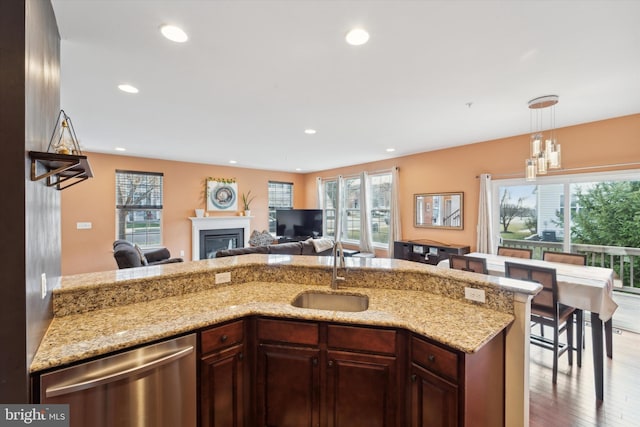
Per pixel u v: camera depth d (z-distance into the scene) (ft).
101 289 5.55
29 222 3.44
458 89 8.89
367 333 5.20
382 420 5.13
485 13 5.45
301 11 5.41
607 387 7.75
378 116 11.43
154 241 20.70
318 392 5.40
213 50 6.77
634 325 11.23
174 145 16.57
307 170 26.78
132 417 4.29
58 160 3.71
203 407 5.02
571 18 5.58
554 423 6.42
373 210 22.17
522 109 10.55
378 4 5.22
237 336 5.50
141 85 8.65
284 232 24.88
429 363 4.73
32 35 3.64
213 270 7.06
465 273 6.63
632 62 7.25
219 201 23.47
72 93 9.21
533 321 8.61
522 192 14.10
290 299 6.31
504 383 5.39
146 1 5.11
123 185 19.47
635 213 11.22
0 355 3.22
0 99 3.18
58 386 3.70
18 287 3.28
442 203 17.22
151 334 4.47
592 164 11.85
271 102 10.01
